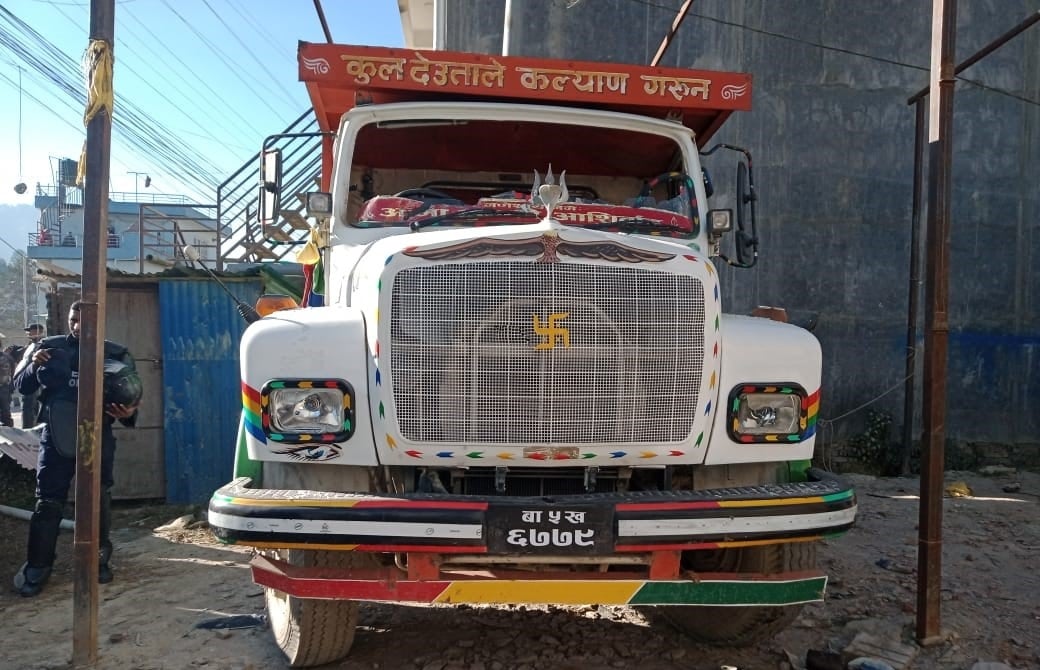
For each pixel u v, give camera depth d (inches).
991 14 386.9
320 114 183.8
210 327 294.4
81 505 143.7
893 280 382.3
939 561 154.0
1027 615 172.7
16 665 144.5
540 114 171.6
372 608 172.2
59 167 1376.7
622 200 192.5
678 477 127.9
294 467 120.6
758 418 124.7
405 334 113.4
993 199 389.4
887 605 176.7
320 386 116.1
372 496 110.2
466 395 114.1
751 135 377.4
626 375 116.6
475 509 108.9
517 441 114.7
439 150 180.9
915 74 381.7
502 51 376.5
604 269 116.1
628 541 109.9
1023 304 391.9
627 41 375.9
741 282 377.1
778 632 144.7
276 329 118.7
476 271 114.0
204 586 192.7
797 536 114.8
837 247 380.5
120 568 209.5
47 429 191.5
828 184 380.2
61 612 175.6
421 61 165.0
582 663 143.9
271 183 168.6
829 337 380.5
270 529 107.4
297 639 134.3
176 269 292.0
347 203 163.8
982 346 390.9
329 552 124.4
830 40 379.9
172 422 292.2
